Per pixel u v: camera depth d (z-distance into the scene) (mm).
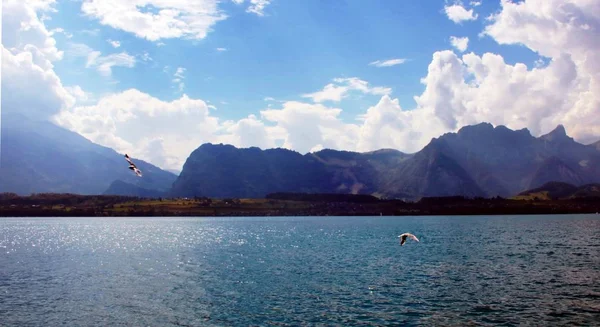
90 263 98875
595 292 61719
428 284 68938
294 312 53312
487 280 71625
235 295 62812
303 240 161500
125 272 84875
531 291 62844
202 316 52094
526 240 144875
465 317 50344
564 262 90875
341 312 53031
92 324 49219
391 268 86125
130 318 51469
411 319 49844
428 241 148000
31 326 48562
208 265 94375
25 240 166250
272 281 73500
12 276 80500
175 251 124812
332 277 76562
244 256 110875
